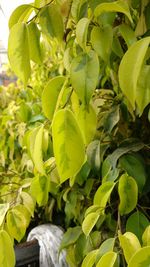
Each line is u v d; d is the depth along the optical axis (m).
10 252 0.40
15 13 0.36
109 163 0.44
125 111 0.49
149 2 0.36
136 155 0.45
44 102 0.35
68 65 0.37
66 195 0.61
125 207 0.38
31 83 0.93
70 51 0.37
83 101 0.30
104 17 0.33
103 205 0.38
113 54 0.40
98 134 0.50
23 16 0.37
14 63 0.35
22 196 0.48
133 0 0.37
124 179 0.38
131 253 0.31
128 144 0.47
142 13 0.37
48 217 0.78
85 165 0.50
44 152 0.46
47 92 0.35
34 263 0.65
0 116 1.00
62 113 0.31
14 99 1.10
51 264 0.64
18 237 0.45
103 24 0.33
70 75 0.31
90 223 0.38
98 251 0.35
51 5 0.36
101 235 0.50
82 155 0.31
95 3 0.34
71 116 0.31
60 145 0.31
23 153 0.85
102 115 0.50
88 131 0.36
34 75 0.89
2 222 0.44
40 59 0.38
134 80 0.28
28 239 0.72
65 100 0.35
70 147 0.31
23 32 0.34
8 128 0.93
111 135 0.51
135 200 0.38
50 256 0.64
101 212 0.39
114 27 0.37
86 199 0.59
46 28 0.36
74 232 0.52
